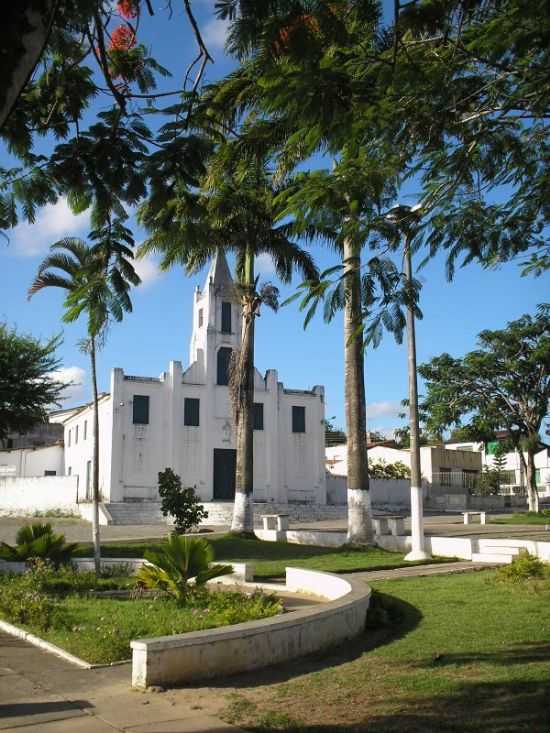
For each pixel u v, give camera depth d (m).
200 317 42.25
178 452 39.12
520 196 7.71
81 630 8.83
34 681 6.76
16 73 3.10
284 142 7.04
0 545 19.47
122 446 37.72
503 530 28.69
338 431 69.06
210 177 7.74
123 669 7.21
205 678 6.73
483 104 6.97
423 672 6.72
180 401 39.66
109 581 13.78
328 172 6.76
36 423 30.02
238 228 22.62
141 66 6.65
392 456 53.62
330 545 22.48
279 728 5.23
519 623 9.01
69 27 5.98
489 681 6.29
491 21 6.02
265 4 4.73
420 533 18.02
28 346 28.28
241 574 14.85
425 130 6.90
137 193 6.51
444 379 41.12
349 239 6.93
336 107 5.48
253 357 25.72
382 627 9.19
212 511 36.34
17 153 6.48
